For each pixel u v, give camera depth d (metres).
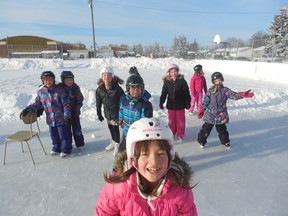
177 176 1.48
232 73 19.00
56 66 20.83
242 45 25.61
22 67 20.09
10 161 4.31
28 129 5.89
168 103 5.17
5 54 38.88
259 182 3.65
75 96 4.49
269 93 9.25
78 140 4.71
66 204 3.11
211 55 28.73
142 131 1.36
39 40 49.09
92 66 21.88
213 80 4.61
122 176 1.46
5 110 6.96
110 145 4.73
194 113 7.47
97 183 3.61
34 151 4.71
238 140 5.32
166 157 1.39
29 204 3.12
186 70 21.22
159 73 17.92
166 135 1.37
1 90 9.94
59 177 3.78
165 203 1.48
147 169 1.38
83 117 6.76
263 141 5.28
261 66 16.17
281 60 17.02
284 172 3.96
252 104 8.43
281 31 32.41
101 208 1.57
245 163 4.27
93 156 4.51
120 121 3.70
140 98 3.53
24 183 3.61
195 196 3.26
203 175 3.85
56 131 4.45
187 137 5.48
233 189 3.45
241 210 2.97
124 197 1.47
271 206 3.06
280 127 6.18
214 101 4.60
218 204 3.09
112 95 4.33
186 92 5.06
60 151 4.57
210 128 4.76
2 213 2.94
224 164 4.23
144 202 1.48
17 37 48.19
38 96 4.29
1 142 5.14
